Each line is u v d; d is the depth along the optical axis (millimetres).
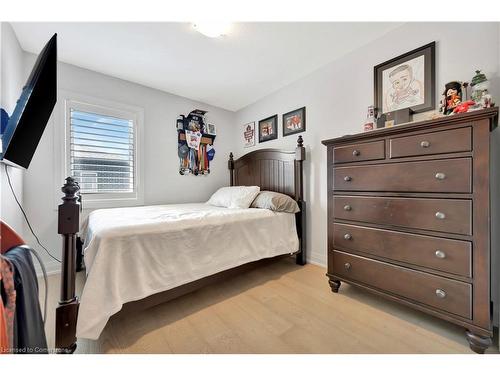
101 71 2410
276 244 2176
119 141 2600
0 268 640
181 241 1508
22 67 1991
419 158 1294
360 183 1583
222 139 3527
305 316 1475
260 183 3010
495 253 1350
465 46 1471
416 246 1304
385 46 1865
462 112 1196
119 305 1178
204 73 2473
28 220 2064
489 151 1062
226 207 2502
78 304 1091
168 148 2971
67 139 2270
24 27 1722
